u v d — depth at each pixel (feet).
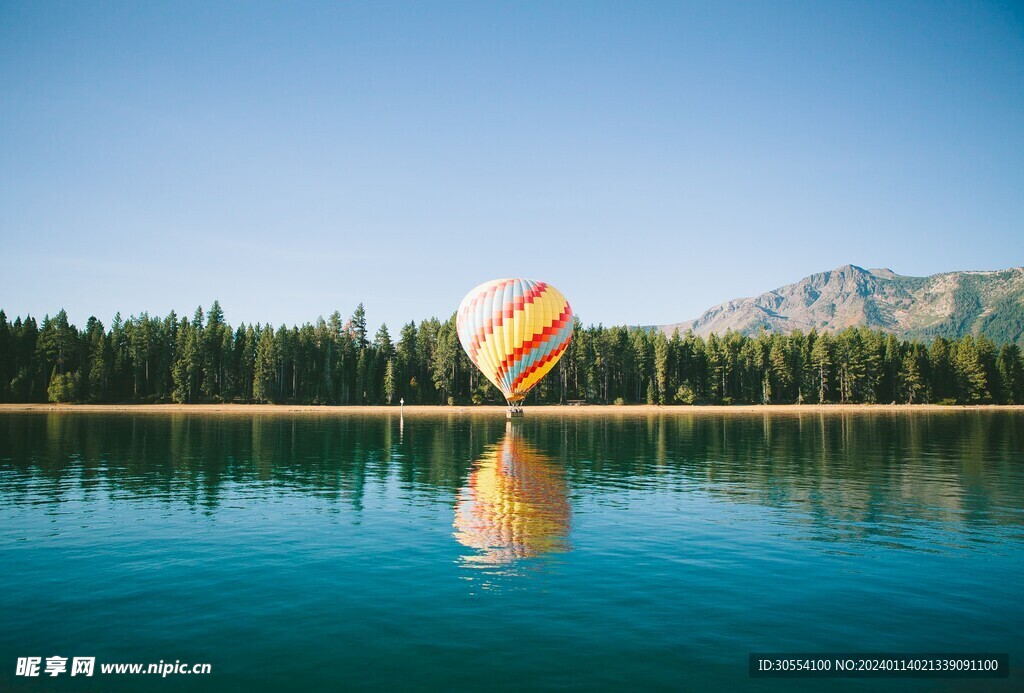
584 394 499.51
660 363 491.31
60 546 67.72
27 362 450.71
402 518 81.15
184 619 47.70
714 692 37.17
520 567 59.98
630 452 161.48
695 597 52.21
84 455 150.71
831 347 512.63
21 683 38.40
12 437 197.16
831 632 45.75
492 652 42.06
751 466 134.41
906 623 47.50
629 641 43.80
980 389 481.05
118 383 458.91
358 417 331.57
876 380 499.10
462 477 116.88
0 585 55.26
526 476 118.52
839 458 148.66
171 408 412.77
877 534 73.26
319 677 38.88
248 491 101.35
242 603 50.78
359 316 516.73
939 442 191.42
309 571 58.75
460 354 481.05
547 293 258.57
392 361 482.69
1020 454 157.69
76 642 43.98
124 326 488.85
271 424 266.98
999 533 73.97
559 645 43.14
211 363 464.65
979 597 52.85
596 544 68.33
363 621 47.09
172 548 66.85
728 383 527.40
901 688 37.91
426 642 43.52
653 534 72.79
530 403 483.92
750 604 50.80
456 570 59.06
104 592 53.47
